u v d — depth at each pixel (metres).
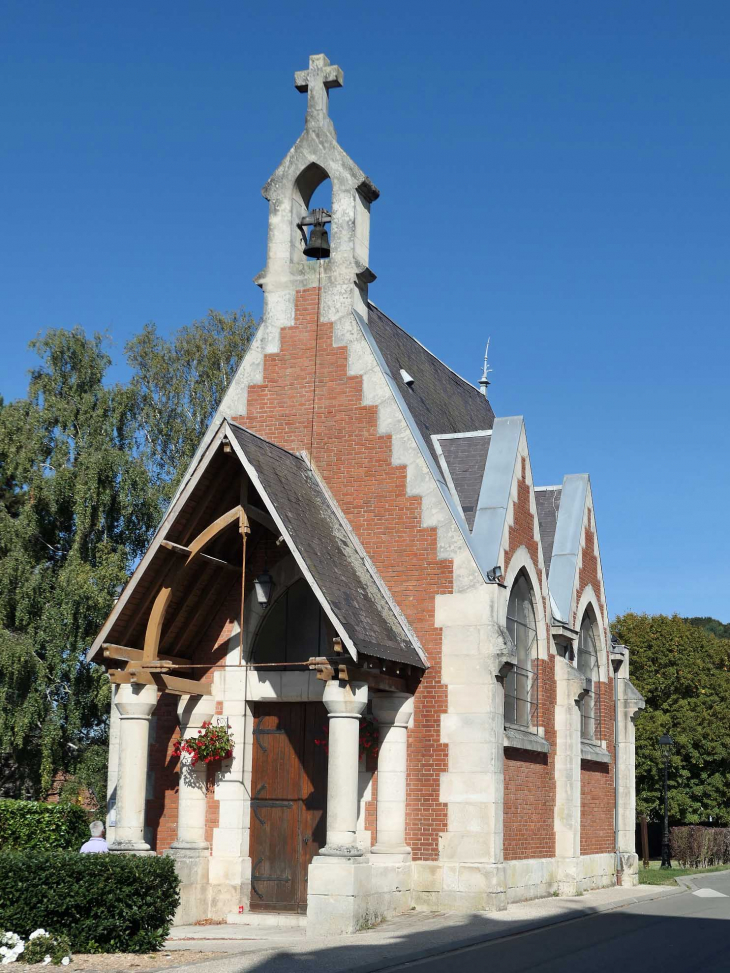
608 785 27.05
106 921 14.37
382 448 20.44
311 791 19.27
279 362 21.59
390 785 18.66
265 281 22.05
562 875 22.27
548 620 22.89
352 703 17.09
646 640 56.03
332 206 21.92
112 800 21.27
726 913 20.09
